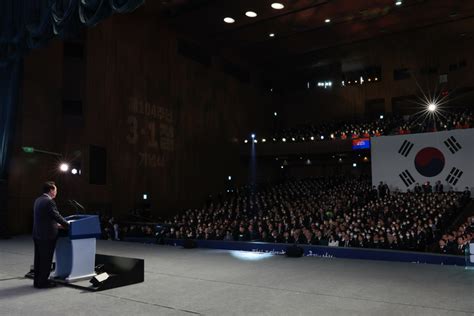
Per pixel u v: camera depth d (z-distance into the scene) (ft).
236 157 112.16
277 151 111.65
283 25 92.32
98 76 72.23
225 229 55.72
